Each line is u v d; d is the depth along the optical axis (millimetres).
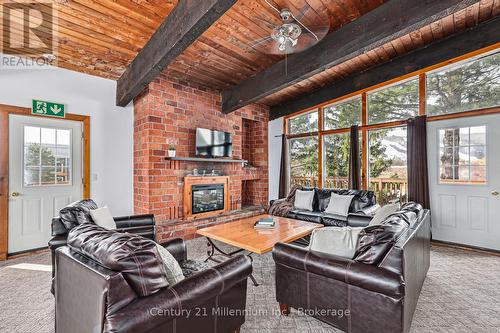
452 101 3727
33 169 3414
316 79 4688
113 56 3213
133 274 1104
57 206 3602
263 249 2207
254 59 3516
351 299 1557
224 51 3268
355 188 4531
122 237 1235
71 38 2797
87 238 1331
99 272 1091
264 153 5883
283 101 5742
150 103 3812
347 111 4863
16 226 3283
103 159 3889
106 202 3898
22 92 3270
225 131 4922
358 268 1501
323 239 1763
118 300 1043
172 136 4066
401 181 4230
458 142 3684
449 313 2004
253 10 2430
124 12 2369
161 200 3889
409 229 1762
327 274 1606
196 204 4238
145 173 3826
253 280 2482
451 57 3514
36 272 2764
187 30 2047
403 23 2273
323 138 5234
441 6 2061
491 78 3428
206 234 2715
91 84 3783
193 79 4203
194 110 4395
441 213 3826
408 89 4121
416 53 3828
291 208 4367
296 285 1830
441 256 3285
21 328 1808
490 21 3221
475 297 2252
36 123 3422
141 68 3000
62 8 2291
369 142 4598
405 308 1438
